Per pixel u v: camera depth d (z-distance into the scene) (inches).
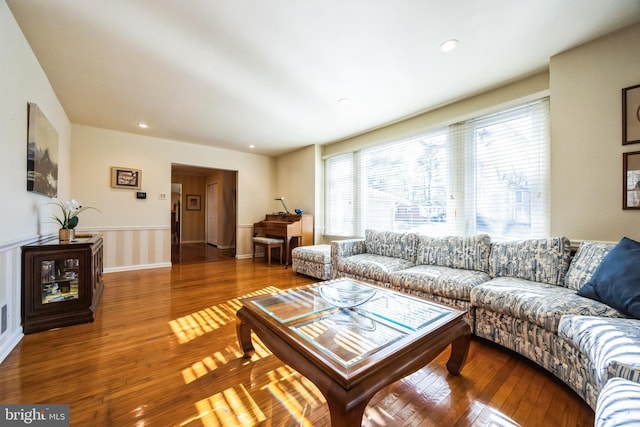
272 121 143.4
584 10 65.1
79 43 77.4
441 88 105.0
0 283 64.1
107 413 47.3
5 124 64.8
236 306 103.0
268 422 46.1
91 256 89.1
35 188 81.4
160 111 129.0
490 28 71.5
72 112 130.0
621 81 73.0
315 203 191.8
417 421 46.6
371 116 135.1
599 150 76.5
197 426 44.8
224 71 92.8
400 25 70.2
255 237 213.5
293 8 64.2
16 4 62.7
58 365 62.2
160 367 62.1
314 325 56.7
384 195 152.5
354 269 115.3
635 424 25.2
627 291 52.1
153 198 173.2
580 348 46.9
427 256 110.2
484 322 74.1
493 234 106.6
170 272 161.6
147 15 66.4
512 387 56.2
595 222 77.2
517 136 100.0
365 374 38.1
